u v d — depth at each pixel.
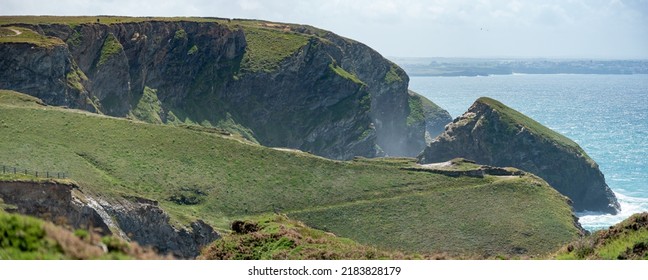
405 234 154.12
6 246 32.31
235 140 190.00
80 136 171.00
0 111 170.88
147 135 179.62
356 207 164.75
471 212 162.25
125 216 123.75
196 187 166.12
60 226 35.25
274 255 55.50
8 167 143.75
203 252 60.69
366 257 52.88
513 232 153.25
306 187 174.75
